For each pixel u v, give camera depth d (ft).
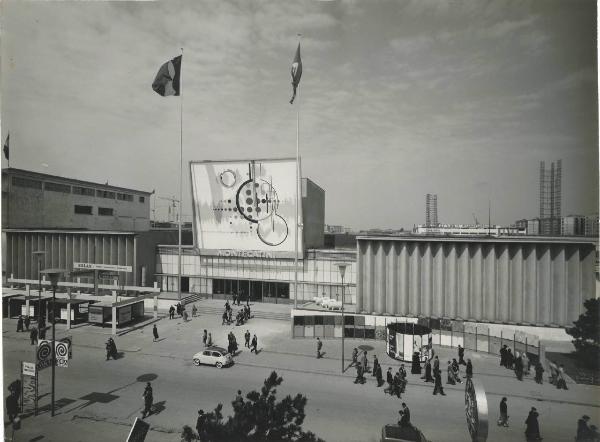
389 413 65.31
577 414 64.95
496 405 68.18
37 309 126.31
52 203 176.24
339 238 265.13
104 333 112.37
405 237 113.80
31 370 65.00
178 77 144.87
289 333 114.32
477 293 111.24
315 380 79.30
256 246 149.69
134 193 225.76
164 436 58.34
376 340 108.47
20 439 57.93
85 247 155.12
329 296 145.18
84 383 77.51
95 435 58.90
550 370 81.15
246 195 148.77
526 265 109.09
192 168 151.74
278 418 57.82
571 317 105.70
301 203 143.84
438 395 72.38
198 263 158.30
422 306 114.32
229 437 56.13
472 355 94.94
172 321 127.34
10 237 159.53
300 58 121.19
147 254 156.87
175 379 79.56
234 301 149.28
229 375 81.76
